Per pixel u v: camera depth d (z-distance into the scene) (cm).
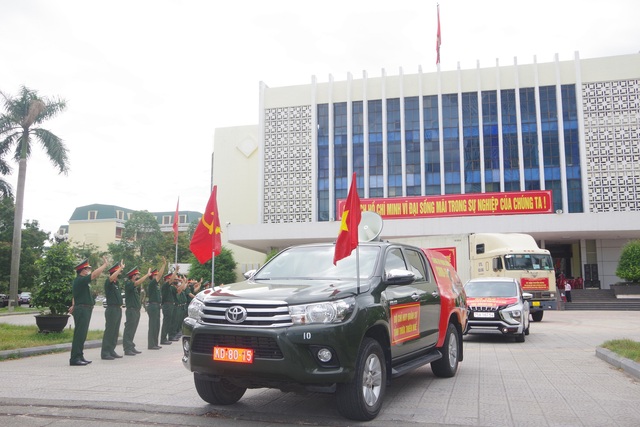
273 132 4534
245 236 3738
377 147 4300
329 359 466
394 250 652
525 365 876
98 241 8425
